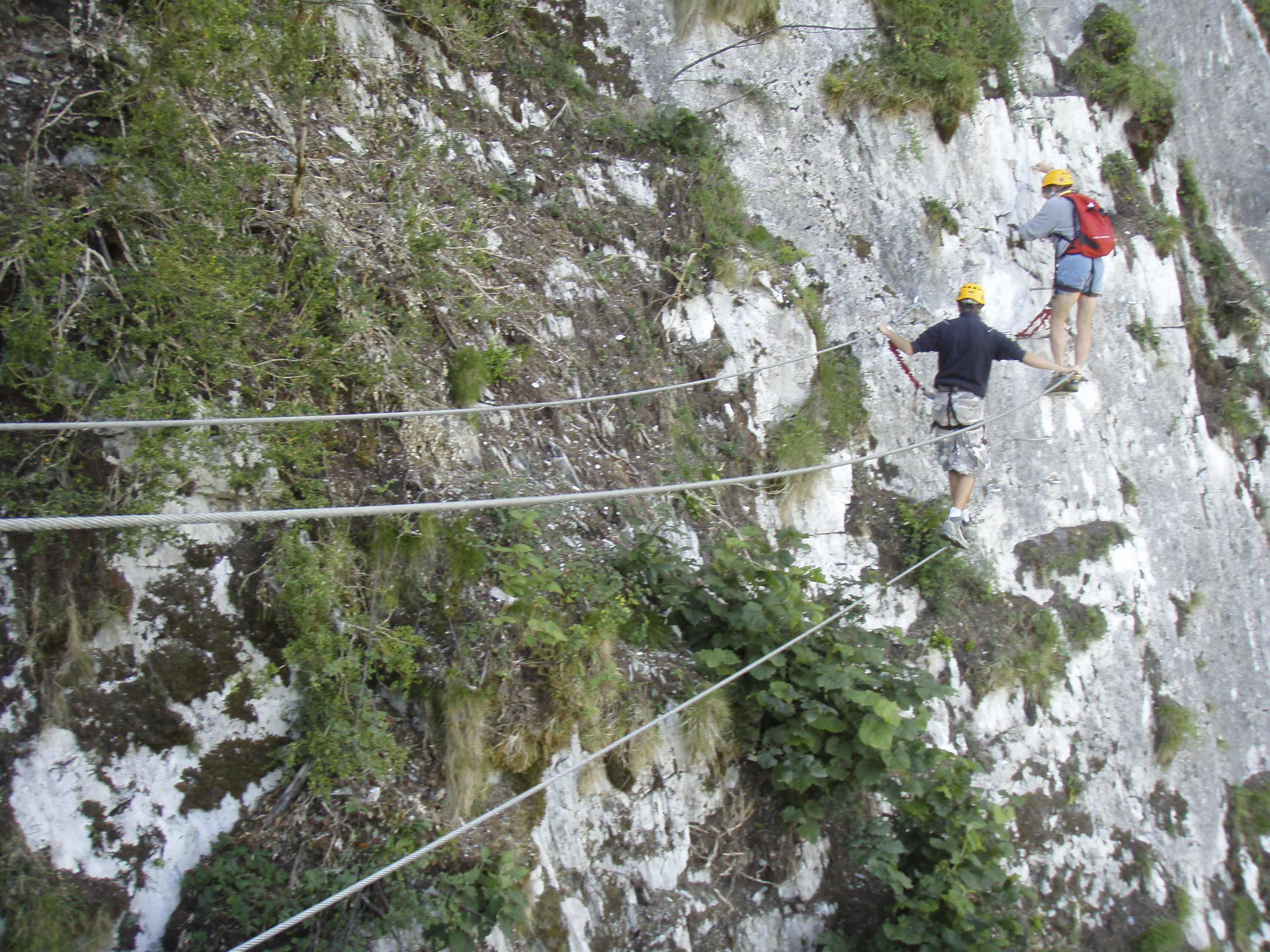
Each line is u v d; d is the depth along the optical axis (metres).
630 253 6.99
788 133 8.12
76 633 3.87
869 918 5.51
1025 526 8.34
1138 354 9.64
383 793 4.20
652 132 7.47
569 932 4.49
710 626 5.44
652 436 6.44
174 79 4.49
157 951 3.79
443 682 4.46
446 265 5.80
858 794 5.77
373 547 4.59
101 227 4.25
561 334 6.36
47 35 4.48
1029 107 9.45
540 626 4.57
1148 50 11.23
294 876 3.94
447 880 4.05
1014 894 5.34
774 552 6.00
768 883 5.35
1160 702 8.73
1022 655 7.67
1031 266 8.91
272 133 5.37
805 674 5.27
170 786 4.00
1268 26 13.35
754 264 7.23
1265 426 10.89
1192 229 11.14
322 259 4.93
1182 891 8.03
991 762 7.27
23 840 3.68
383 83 6.33
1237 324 11.02
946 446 6.82
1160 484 9.53
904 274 8.30
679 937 4.86
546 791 4.64
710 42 8.04
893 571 7.36
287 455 4.35
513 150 6.96
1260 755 9.67
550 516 5.42
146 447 3.93
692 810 5.16
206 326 4.18
